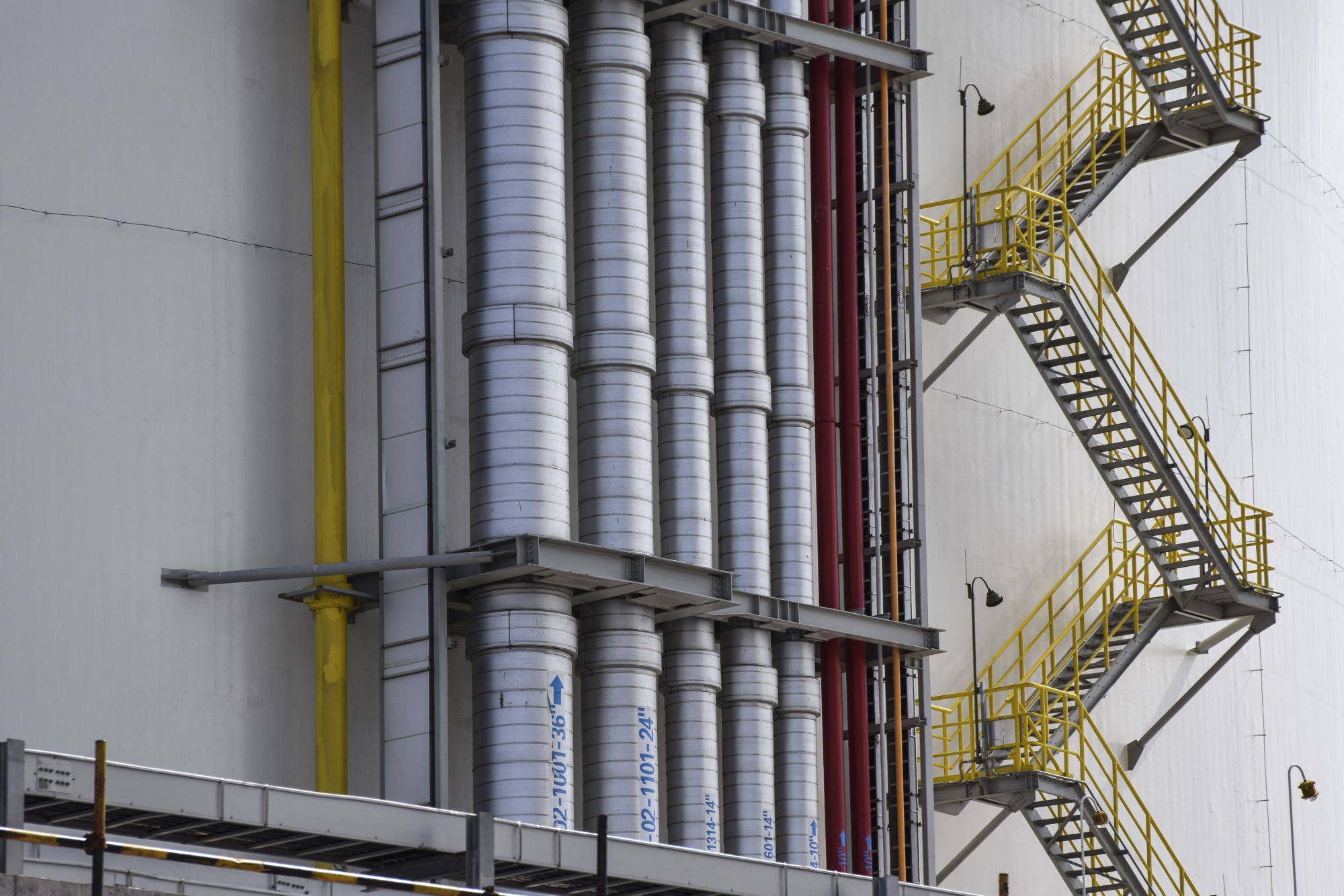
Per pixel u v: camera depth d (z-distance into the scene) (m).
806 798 45.06
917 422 49.44
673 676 42.97
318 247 39.62
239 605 38.22
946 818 53.62
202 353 38.59
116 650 36.62
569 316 40.44
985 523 56.03
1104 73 62.53
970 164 57.09
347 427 40.00
